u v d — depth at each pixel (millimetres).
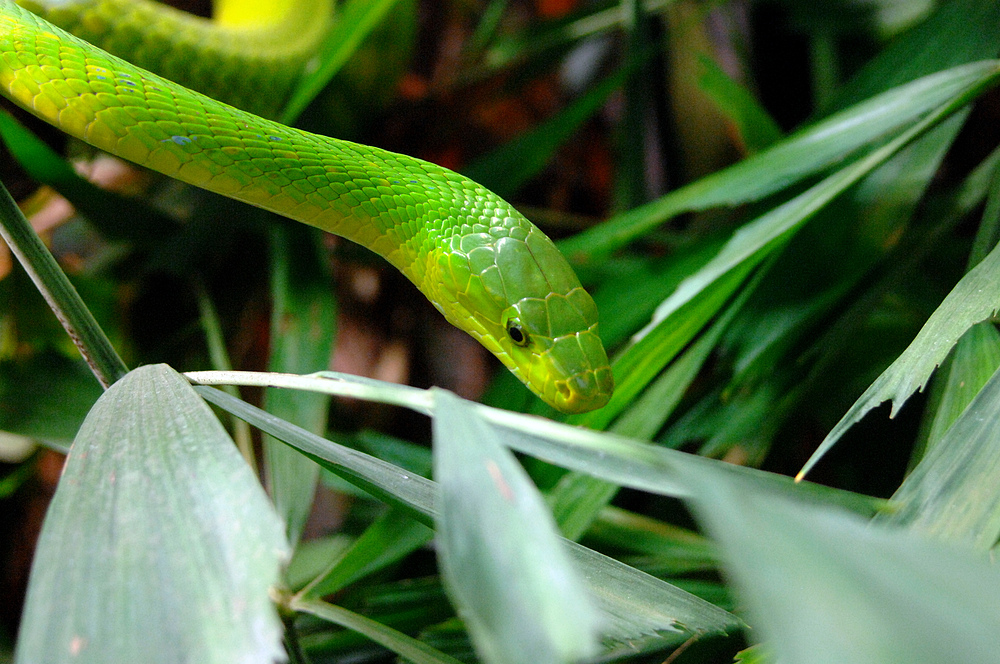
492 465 175
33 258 284
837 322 331
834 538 145
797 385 338
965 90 319
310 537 382
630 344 321
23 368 340
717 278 319
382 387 237
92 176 395
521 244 354
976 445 261
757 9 446
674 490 216
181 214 394
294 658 283
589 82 473
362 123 413
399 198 356
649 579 277
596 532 332
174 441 221
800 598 131
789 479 259
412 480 278
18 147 349
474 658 314
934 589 136
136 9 370
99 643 172
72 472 219
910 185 341
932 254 359
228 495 197
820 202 322
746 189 346
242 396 396
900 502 261
